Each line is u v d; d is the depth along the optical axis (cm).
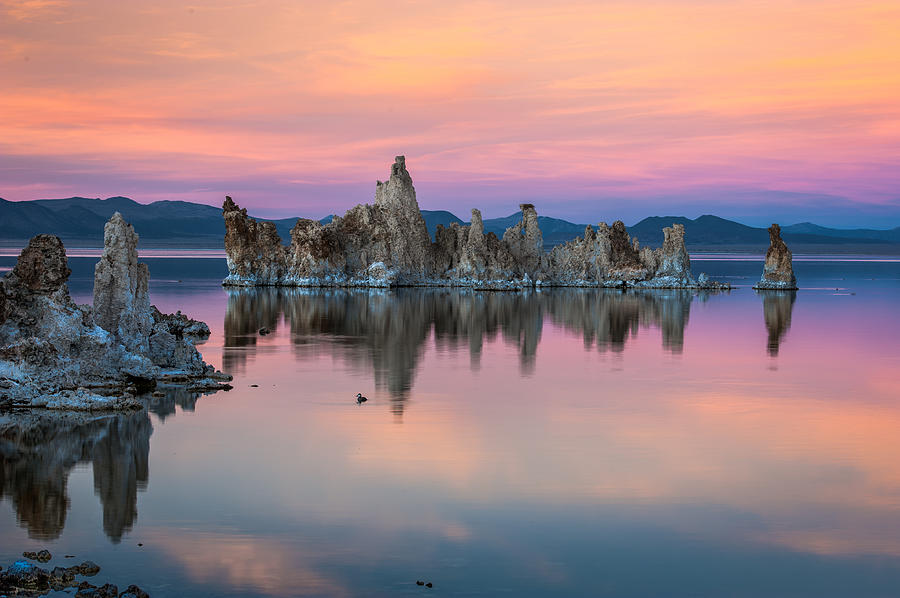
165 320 8300
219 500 3391
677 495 3522
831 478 3769
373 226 16712
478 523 3192
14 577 2630
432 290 15650
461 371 6384
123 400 4900
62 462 3862
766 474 3816
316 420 4691
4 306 5128
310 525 3145
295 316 10388
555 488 3581
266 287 15888
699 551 2984
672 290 16038
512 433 4472
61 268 5322
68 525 3123
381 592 2645
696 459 4038
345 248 16725
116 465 3822
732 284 18600
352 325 9444
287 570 2781
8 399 4869
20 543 2959
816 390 5747
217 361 6738
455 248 17325
